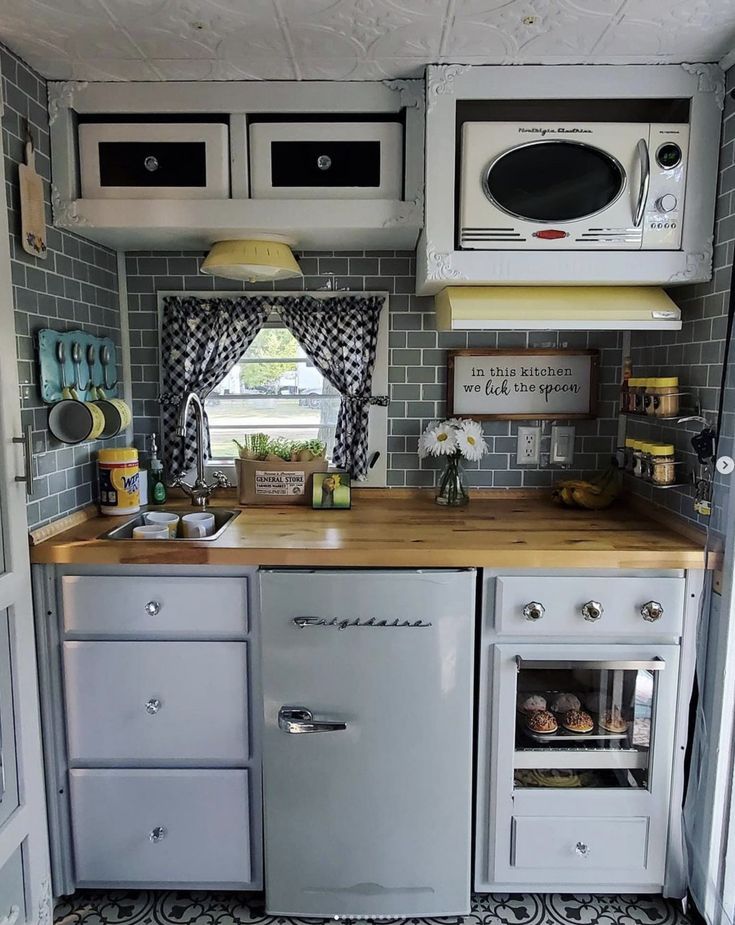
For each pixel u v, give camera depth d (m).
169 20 1.39
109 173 1.71
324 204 1.72
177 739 1.64
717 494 1.52
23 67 1.57
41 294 1.64
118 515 1.94
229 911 1.69
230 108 1.69
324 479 2.04
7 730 1.46
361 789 1.62
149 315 2.14
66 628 1.61
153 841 1.67
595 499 2.01
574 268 1.67
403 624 1.56
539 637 1.60
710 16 1.38
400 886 1.65
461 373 2.15
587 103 1.66
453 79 1.62
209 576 1.59
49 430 1.69
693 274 1.65
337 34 1.46
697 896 1.62
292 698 1.60
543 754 1.65
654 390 1.75
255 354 2.18
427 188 1.66
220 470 2.21
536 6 1.34
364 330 2.12
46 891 1.60
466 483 2.21
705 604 1.56
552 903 1.72
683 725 1.62
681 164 1.62
